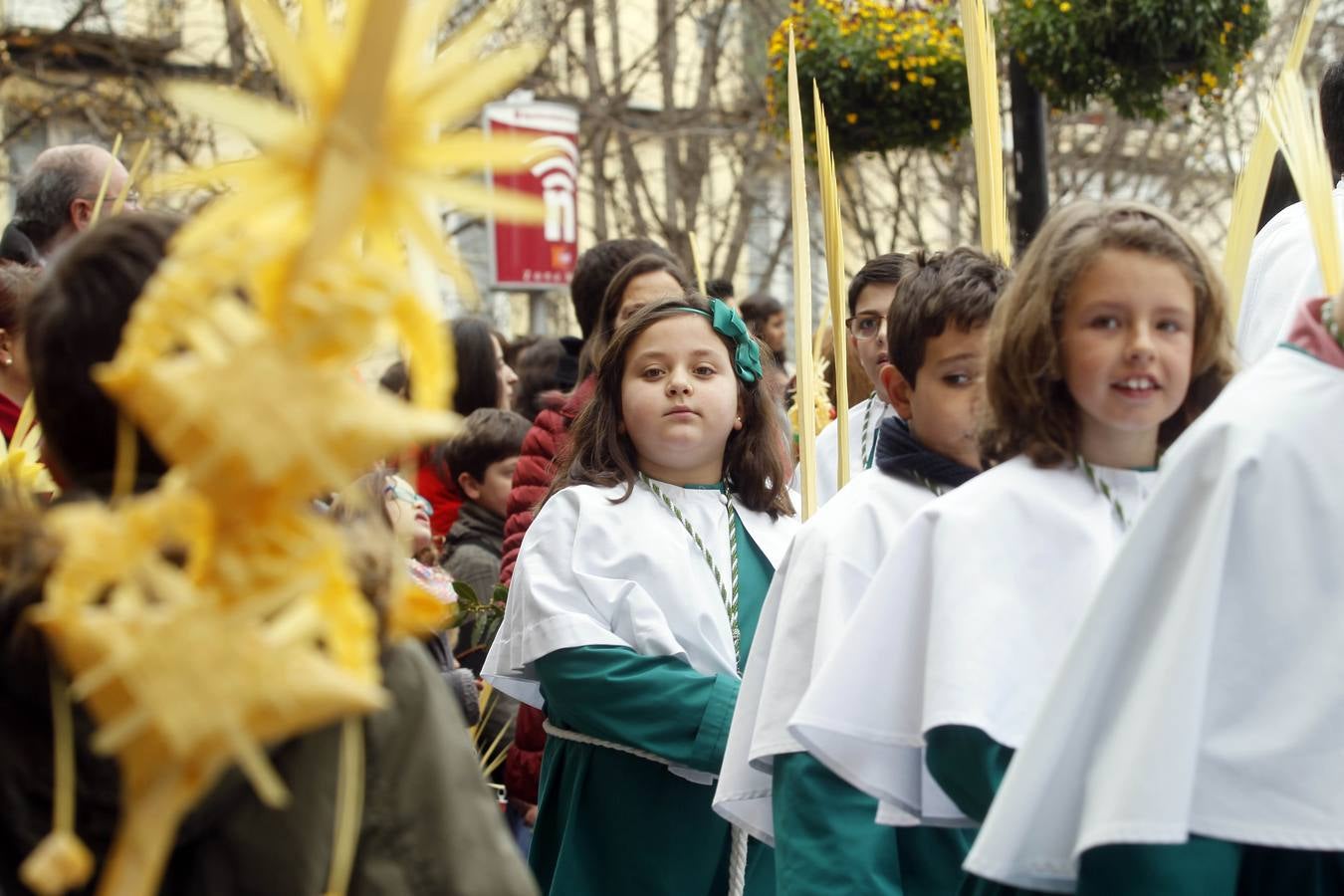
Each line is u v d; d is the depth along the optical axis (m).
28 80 11.09
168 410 1.07
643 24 13.99
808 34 6.37
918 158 13.22
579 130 12.62
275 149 1.04
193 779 1.13
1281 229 3.12
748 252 14.60
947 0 6.79
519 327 13.26
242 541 1.11
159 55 11.30
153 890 1.47
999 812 1.85
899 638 2.25
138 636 1.09
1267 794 1.84
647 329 3.29
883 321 3.85
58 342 1.52
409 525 3.22
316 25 1.04
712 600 3.17
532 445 4.01
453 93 1.05
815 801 2.49
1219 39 5.87
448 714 1.62
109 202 3.58
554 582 3.15
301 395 1.07
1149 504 1.91
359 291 1.07
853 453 3.97
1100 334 2.08
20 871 1.46
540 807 3.24
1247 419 1.91
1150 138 13.13
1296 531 1.89
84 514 1.13
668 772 3.07
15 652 1.41
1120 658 1.88
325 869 1.51
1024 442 2.22
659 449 3.25
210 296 1.11
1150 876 1.83
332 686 1.12
